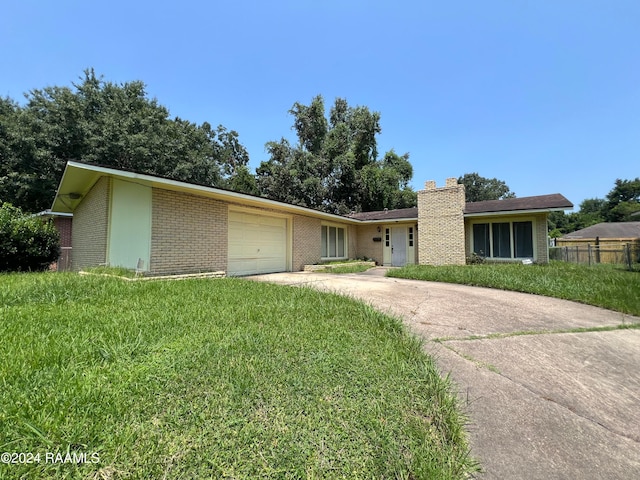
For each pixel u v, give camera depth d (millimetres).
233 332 3098
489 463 1826
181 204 8125
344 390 2201
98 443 1509
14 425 1558
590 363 3191
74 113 19125
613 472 1791
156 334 2941
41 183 17938
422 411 2100
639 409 2430
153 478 1362
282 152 27250
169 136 24500
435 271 9375
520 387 2676
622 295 5781
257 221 10852
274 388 2119
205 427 1680
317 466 1522
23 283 4926
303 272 11812
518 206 12492
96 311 3629
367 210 27406
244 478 1407
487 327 4230
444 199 13828
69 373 2115
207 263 8773
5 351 2406
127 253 7547
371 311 4258
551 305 5531
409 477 1568
